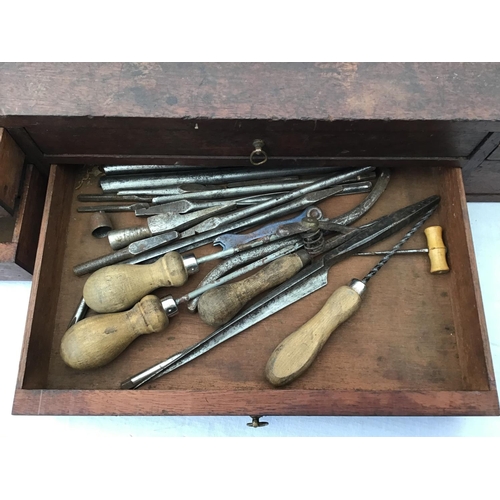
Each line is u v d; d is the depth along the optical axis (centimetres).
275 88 95
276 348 97
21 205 104
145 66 96
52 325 103
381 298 106
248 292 100
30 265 108
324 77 96
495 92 95
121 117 93
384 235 108
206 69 96
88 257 109
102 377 100
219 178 112
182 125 95
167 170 112
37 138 99
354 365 101
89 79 95
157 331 98
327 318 98
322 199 111
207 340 99
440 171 112
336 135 98
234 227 109
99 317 97
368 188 113
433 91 95
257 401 87
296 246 107
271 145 101
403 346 103
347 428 109
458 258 103
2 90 94
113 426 109
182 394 87
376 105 94
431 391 88
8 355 113
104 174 115
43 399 87
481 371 93
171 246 108
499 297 118
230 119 93
